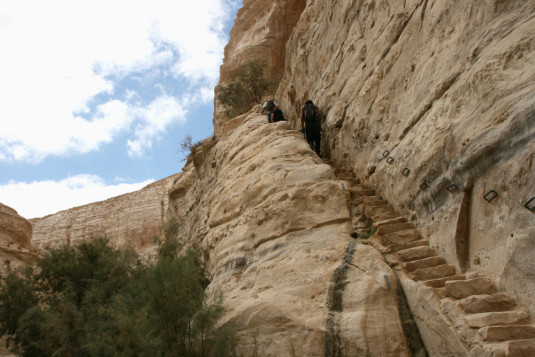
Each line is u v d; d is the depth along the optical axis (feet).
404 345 16.03
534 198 13.20
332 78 40.27
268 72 89.71
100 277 29.78
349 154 32.89
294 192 25.27
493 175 15.67
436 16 23.97
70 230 168.45
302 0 97.50
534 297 13.15
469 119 17.75
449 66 21.33
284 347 17.25
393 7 30.32
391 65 28.19
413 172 21.53
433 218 19.58
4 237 72.43
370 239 21.45
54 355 20.95
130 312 19.90
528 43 16.01
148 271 20.27
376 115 28.55
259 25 101.86
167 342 18.07
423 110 22.61
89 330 21.17
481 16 19.89
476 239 16.49
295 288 19.49
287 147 31.53
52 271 30.40
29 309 25.34
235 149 40.16
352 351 16.03
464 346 13.73
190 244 44.06
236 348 18.52
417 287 16.62
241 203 29.89
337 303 17.97
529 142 14.05
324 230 23.16
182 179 69.15
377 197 25.49
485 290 15.06
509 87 16.06
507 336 12.86
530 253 13.42
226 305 20.70
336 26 42.60
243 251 25.67
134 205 160.35
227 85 85.15
